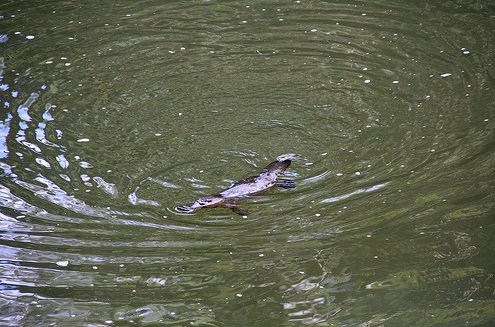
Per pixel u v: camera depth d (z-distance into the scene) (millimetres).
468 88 13750
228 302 8844
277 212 10422
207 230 10125
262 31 16766
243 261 9492
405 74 14516
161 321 8570
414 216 10227
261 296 8898
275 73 14852
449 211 10281
